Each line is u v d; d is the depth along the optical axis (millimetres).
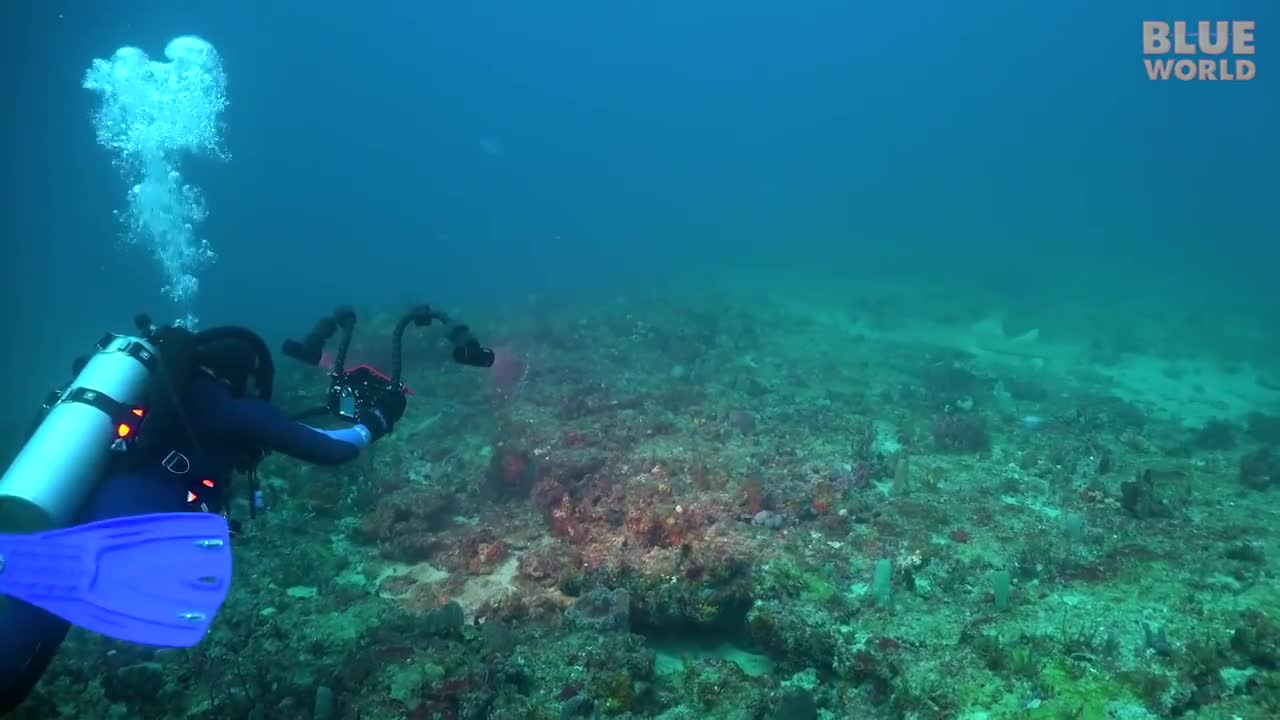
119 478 2752
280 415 3033
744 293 24766
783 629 5680
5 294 38094
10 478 2508
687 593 6039
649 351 16016
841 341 17484
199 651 6117
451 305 25422
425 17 191250
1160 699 4555
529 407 12000
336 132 185000
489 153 137375
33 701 5277
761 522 7504
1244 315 21266
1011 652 5102
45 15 45031
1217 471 9508
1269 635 5047
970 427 10305
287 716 5094
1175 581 6176
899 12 199750
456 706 4875
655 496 8023
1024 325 19672
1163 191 67688
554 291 28047
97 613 2246
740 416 10758
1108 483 8938
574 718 4785
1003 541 7195
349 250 53375
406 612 6688
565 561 7223
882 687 5219
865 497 8328
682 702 5105
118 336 2973
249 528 8352
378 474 9672
